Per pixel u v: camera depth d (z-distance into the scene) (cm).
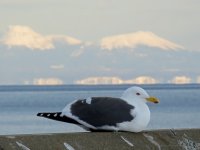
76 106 1506
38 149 1256
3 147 1230
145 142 1384
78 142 1304
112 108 1477
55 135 1298
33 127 5934
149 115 1488
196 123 6800
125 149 1344
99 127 1477
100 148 1320
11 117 8169
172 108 10975
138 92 1506
